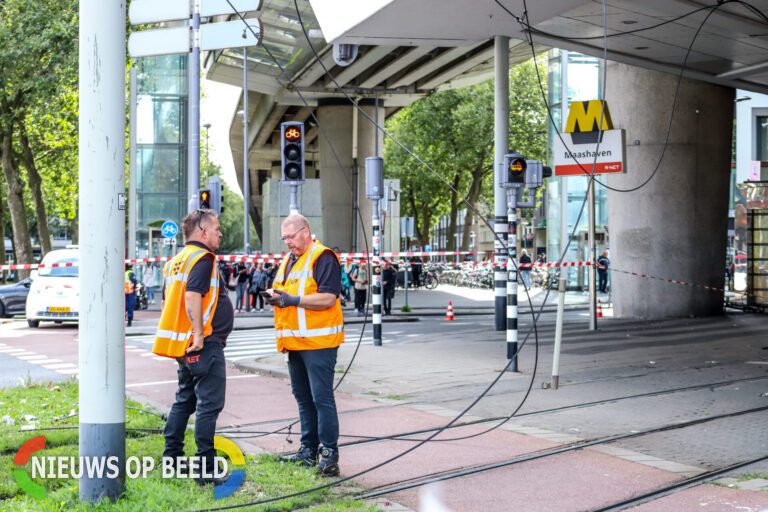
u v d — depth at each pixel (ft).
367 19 45.21
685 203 72.84
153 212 135.23
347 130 151.64
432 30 48.19
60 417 27.68
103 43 17.17
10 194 131.75
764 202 79.46
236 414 28.86
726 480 20.59
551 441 24.72
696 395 33.40
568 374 39.52
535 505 18.42
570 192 125.70
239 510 17.34
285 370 39.52
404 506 18.24
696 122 72.59
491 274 143.23
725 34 53.88
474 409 30.22
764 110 150.51
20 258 131.95
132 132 118.93
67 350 54.60
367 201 151.84
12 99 126.93
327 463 20.58
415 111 178.40
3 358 50.03
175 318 19.36
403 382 37.17
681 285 73.56
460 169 179.63
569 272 126.82
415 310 94.27
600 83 118.93
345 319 79.82
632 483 20.18
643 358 45.52
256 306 99.40
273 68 130.62
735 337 56.75
